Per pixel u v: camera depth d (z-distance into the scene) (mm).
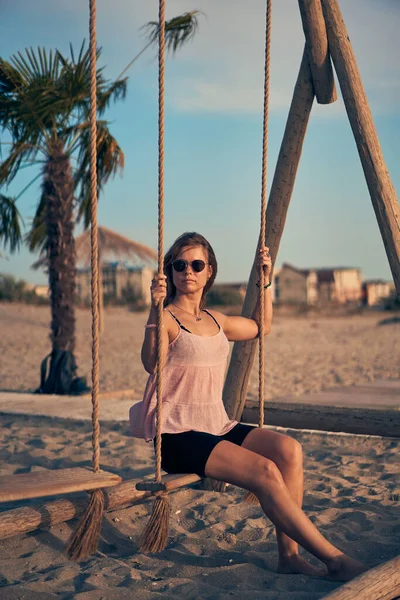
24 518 3338
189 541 3453
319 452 5641
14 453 5477
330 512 3908
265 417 4477
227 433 3275
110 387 10508
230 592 2779
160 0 3037
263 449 3150
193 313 3367
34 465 5160
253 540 3523
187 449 3064
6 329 24531
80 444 5902
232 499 4219
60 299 9477
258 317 3641
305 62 4156
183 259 3312
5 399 8258
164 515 3092
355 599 2400
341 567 2811
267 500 2879
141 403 3295
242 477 2930
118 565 3074
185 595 2762
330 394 8781
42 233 10219
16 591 2736
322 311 43719
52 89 8516
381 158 3805
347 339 23781
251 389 10180
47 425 6844
